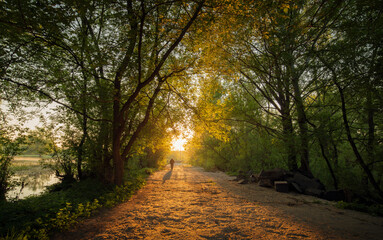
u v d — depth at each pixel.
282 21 10.70
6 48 6.77
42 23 5.75
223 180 15.84
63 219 4.60
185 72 9.64
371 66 7.62
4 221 4.34
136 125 11.80
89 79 10.05
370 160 8.24
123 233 4.30
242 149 17.89
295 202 7.95
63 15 5.89
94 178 10.80
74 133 10.79
